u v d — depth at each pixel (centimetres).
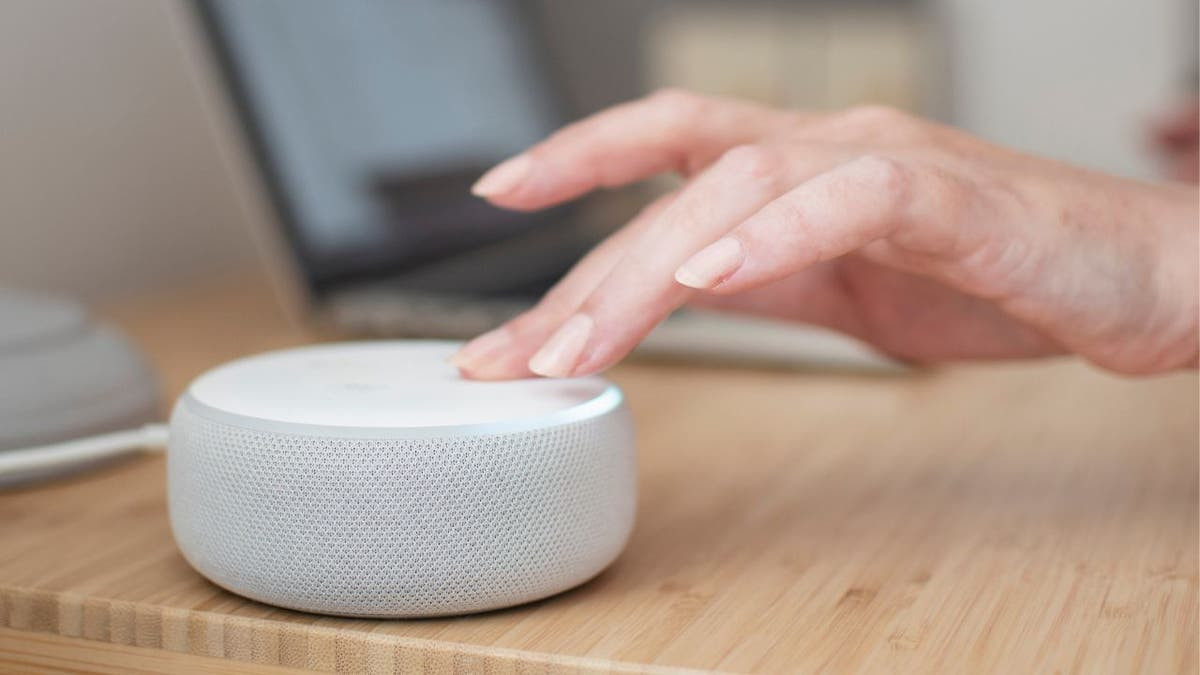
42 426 61
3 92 100
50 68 104
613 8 191
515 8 140
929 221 50
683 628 46
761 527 58
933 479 65
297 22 103
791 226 47
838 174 48
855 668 43
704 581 51
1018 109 209
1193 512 60
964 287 54
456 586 46
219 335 98
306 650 46
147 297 114
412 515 45
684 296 49
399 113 113
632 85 193
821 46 188
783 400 81
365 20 112
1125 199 56
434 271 110
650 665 43
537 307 54
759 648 44
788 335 88
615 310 48
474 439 45
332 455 45
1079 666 43
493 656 44
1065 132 209
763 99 189
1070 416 77
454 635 45
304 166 100
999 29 206
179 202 120
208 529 47
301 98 101
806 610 48
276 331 100
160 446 63
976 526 58
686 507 60
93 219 109
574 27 189
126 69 112
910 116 60
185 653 47
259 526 46
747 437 72
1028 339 65
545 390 50
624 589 50
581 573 48
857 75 187
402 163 111
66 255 107
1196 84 201
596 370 48
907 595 49
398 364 55
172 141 119
